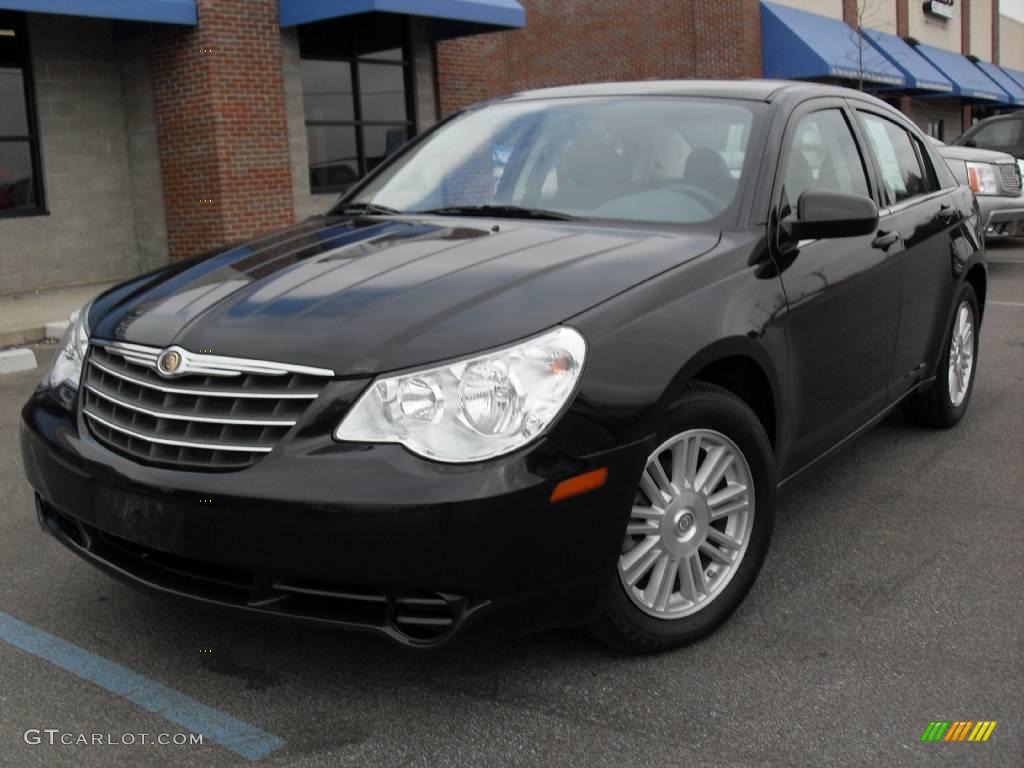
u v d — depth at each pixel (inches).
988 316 356.5
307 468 97.0
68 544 118.7
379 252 125.6
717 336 115.0
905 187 184.7
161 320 114.5
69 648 120.4
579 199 143.3
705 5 919.0
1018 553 147.8
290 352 102.0
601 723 103.4
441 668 114.7
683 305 114.1
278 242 139.8
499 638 100.5
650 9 952.3
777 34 911.7
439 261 119.9
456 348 99.6
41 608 131.3
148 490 103.3
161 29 502.3
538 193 147.5
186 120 507.2
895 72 1041.5
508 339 100.6
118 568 111.3
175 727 103.6
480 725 103.3
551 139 154.6
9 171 489.1
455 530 94.6
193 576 106.3
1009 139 602.5
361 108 585.6
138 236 541.3
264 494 97.0
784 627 124.7
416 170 164.6
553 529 98.7
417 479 95.0
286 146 527.8
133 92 526.0
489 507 95.0
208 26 490.0
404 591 97.5
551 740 100.6
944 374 201.5
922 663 115.6
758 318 123.1
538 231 132.1
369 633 99.3
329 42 563.2
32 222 494.0
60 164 505.4
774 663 115.7
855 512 165.3
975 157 486.3
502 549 96.4
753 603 131.8
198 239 515.5
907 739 100.2
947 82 1170.0
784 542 153.0
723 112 148.3
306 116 557.0
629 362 105.6
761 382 127.7
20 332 350.0
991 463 189.8
